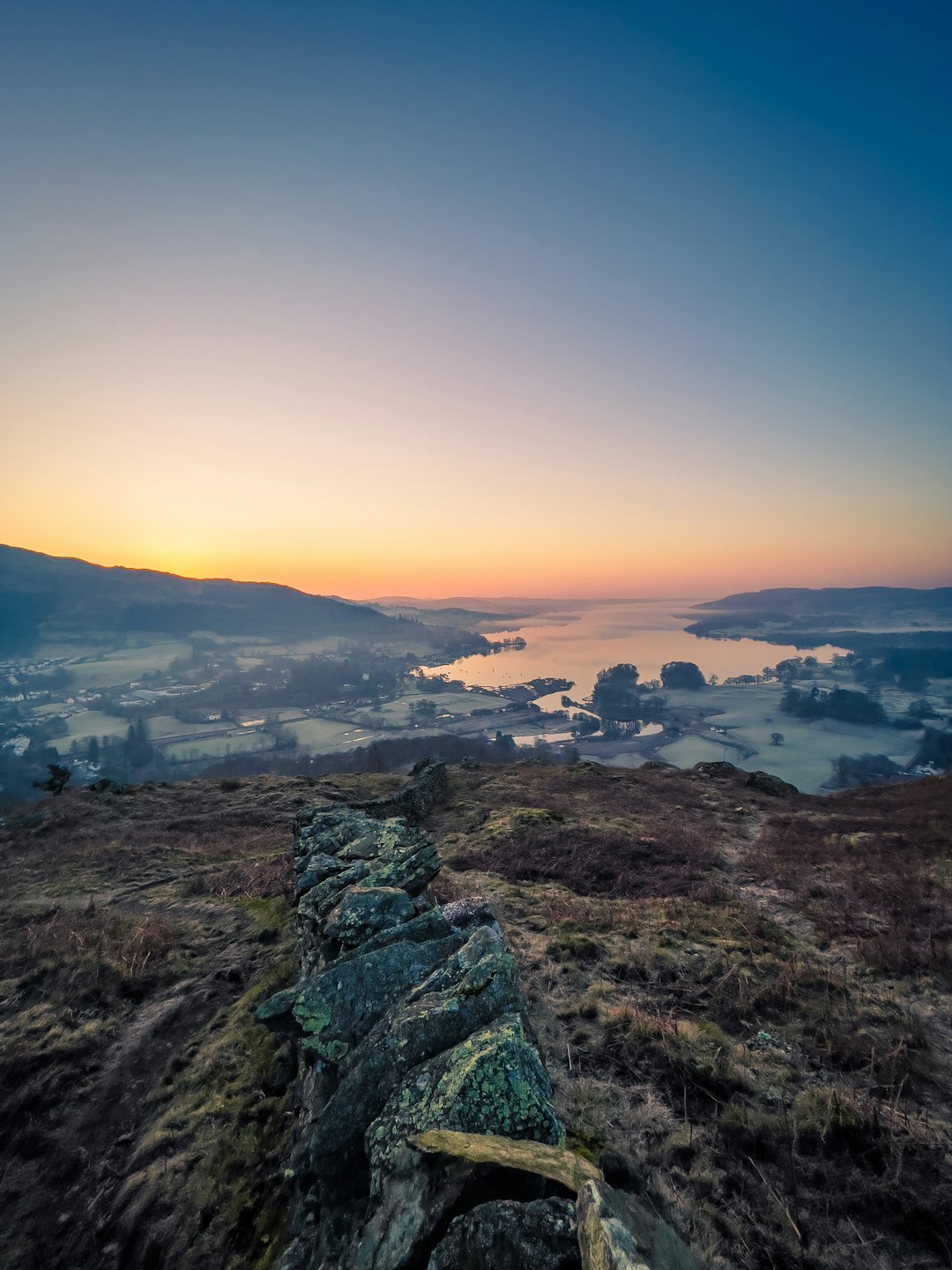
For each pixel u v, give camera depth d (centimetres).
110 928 1320
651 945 1080
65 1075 844
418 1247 301
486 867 1716
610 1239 233
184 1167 670
